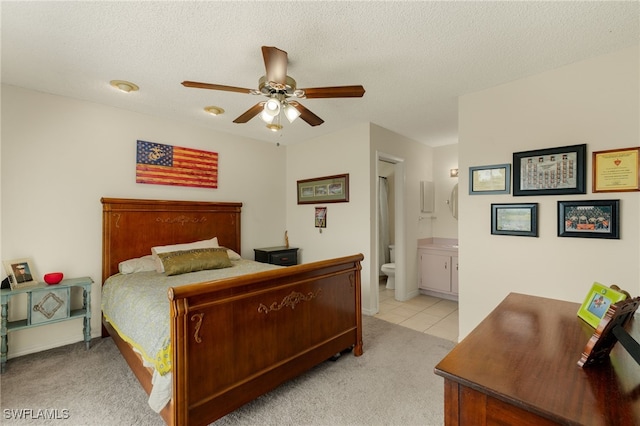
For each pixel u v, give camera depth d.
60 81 2.46
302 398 1.95
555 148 2.24
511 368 0.90
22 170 2.55
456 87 2.59
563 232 2.21
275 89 1.85
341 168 3.85
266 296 1.89
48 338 2.66
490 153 2.59
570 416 0.69
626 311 0.95
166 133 3.38
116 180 3.04
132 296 2.16
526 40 1.89
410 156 4.34
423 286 4.48
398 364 2.39
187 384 1.48
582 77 2.14
